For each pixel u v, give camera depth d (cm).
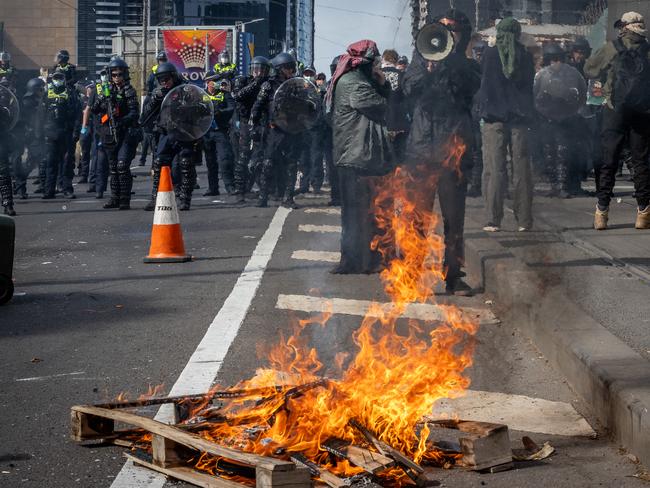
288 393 466
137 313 777
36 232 1316
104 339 690
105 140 1598
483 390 555
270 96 1531
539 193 1481
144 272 976
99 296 853
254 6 8638
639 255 908
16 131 1791
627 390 473
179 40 4500
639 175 1079
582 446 469
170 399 489
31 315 779
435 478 426
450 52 808
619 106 1062
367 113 906
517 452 455
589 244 977
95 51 9806
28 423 507
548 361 616
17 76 2092
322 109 1622
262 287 877
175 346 665
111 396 553
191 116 1512
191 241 1199
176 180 1606
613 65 1062
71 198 1841
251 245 1155
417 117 831
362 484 412
